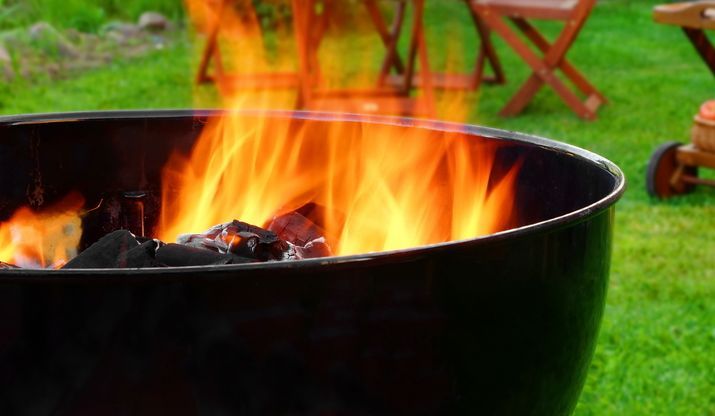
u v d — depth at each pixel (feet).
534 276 5.99
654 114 29.66
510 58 38.63
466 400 5.94
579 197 7.99
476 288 5.69
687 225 19.97
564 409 6.92
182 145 9.84
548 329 6.24
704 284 16.69
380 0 43.98
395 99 28.04
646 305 15.83
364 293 5.35
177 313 5.14
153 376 5.24
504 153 8.69
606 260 6.83
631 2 52.11
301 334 5.30
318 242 8.86
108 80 32.94
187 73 34.42
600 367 13.76
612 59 38.37
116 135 9.64
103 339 5.17
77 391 5.28
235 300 5.16
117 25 40.50
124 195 9.75
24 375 5.27
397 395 5.62
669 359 13.96
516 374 6.14
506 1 29.35
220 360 5.24
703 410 12.62
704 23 20.88
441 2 49.62
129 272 5.05
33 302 5.14
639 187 22.58
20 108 28.73
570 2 28.94
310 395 5.41
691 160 21.61
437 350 5.65
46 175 9.41
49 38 35.83
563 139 26.53
